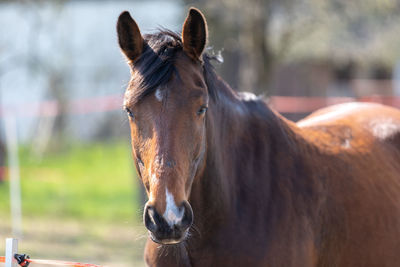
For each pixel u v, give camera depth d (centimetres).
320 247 494
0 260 498
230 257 447
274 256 451
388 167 572
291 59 1459
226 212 449
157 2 2655
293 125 543
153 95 393
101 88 2784
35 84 2648
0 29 2430
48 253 1078
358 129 595
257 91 1265
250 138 485
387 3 1212
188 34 413
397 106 1739
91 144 2692
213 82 449
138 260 1058
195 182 432
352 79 2597
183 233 376
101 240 1228
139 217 512
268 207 464
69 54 2592
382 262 521
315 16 1201
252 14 1197
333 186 509
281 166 487
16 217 1259
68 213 1519
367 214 516
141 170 406
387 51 1400
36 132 2584
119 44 427
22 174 1972
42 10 1677
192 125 395
